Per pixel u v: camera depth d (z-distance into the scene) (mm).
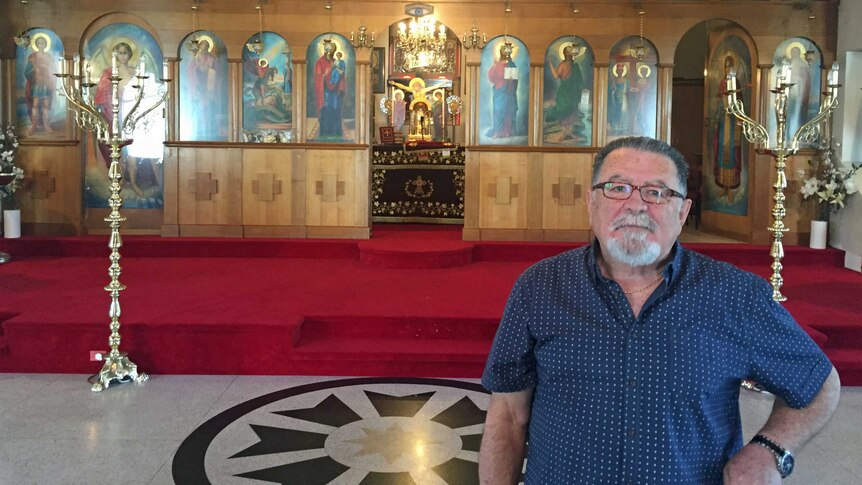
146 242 10211
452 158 13367
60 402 5504
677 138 15578
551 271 2238
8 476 4262
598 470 2039
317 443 4805
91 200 10938
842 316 6871
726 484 2029
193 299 7285
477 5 10609
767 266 10109
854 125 10195
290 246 10336
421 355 6191
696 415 2029
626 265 2154
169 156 10703
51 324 6133
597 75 10664
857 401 5762
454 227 13000
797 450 2070
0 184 9312
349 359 6207
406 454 4664
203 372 6234
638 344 2033
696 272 2119
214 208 10805
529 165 10773
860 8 9906
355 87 10719
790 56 10594
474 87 10703
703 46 15406
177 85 10641
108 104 10742
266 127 10781
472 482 4301
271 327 6207
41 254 10195
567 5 10562
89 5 10500
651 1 10531
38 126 10688
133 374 5980
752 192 10836
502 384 2273
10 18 10508
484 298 7488
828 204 10312
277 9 10586
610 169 2166
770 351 2064
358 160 10773
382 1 10570
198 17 10562
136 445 4730
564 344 2104
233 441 4820
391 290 7910
